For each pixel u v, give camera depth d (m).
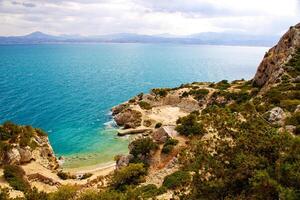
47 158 66.94
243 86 105.56
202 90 108.81
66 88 163.12
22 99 131.75
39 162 63.34
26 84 171.75
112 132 92.00
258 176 20.72
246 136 24.83
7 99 130.88
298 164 21.36
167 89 121.56
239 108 62.28
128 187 42.25
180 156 46.34
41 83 177.12
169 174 42.16
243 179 22.70
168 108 107.19
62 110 115.69
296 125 42.22
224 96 97.81
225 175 23.48
